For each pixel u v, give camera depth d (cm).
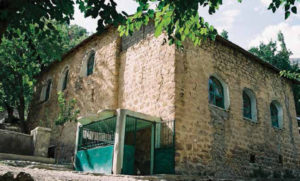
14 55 1529
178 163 786
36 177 407
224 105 1027
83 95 1270
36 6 408
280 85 1350
